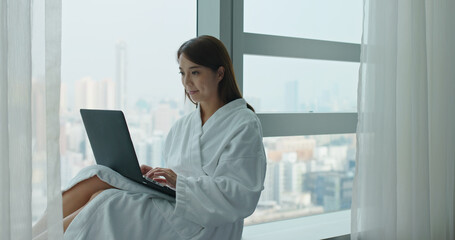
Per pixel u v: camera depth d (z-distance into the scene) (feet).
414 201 6.43
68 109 5.60
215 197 4.36
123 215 4.16
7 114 3.67
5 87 3.65
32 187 3.95
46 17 3.85
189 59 4.94
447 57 6.67
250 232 6.84
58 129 3.88
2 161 3.66
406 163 6.46
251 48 6.54
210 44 5.01
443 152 6.75
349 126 7.66
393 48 6.01
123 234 4.08
